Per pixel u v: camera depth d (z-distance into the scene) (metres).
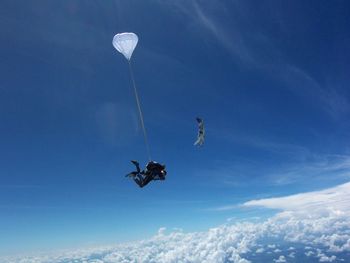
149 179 20.06
